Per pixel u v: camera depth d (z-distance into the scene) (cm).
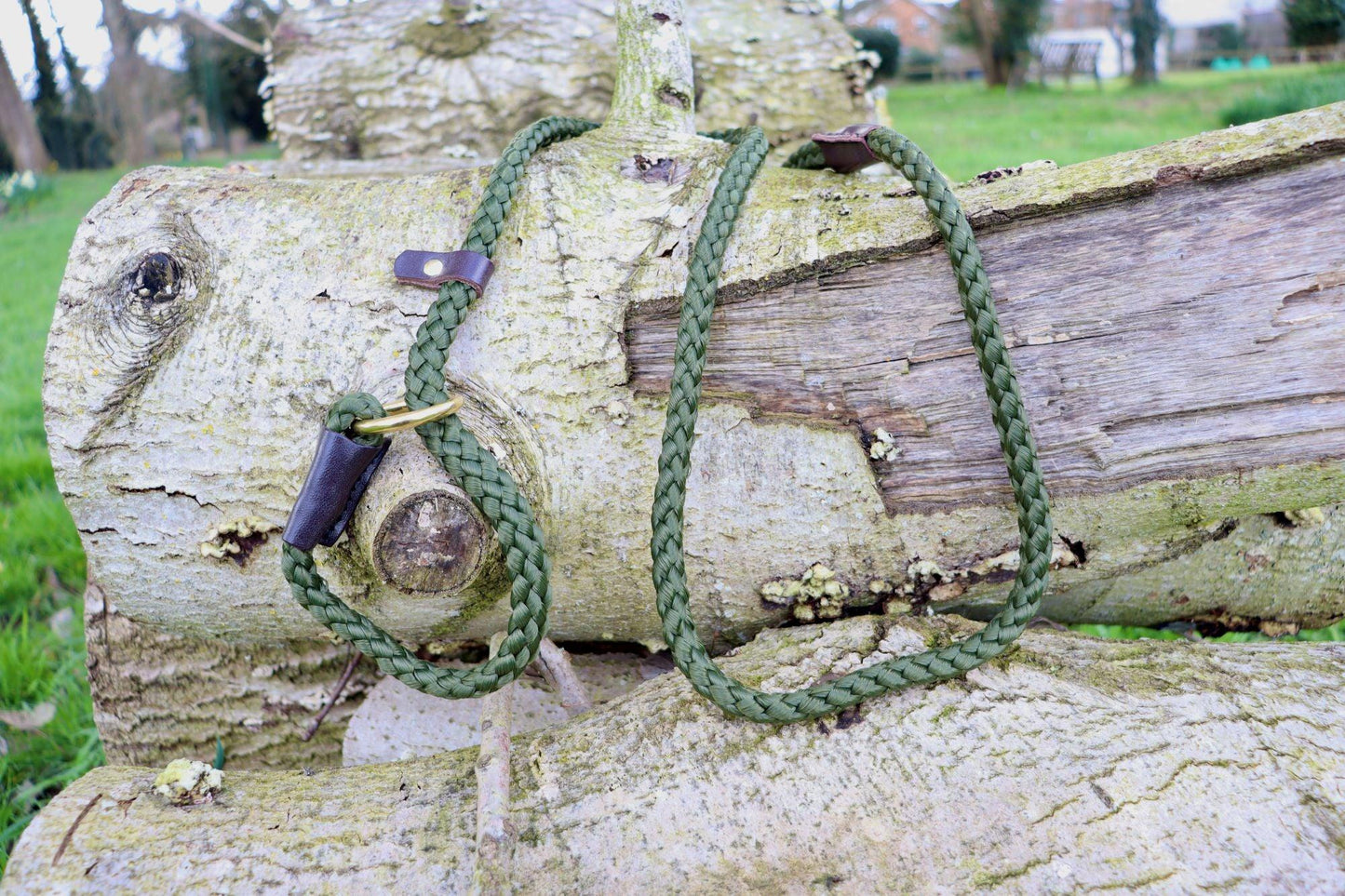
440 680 50
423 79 105
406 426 48
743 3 106
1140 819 46
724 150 55
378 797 49
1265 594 59
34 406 130
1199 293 48
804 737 49
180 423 53
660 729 50
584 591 56
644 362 52
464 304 51
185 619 57
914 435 51
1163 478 51
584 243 52
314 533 49
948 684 49
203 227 54
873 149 53
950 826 46
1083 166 50
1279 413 49
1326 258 47
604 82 103
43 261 218
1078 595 58
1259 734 48
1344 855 45
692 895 46
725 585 54
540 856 47
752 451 52
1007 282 50
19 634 85
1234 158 48
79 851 47
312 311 52
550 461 52
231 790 50
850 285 51
